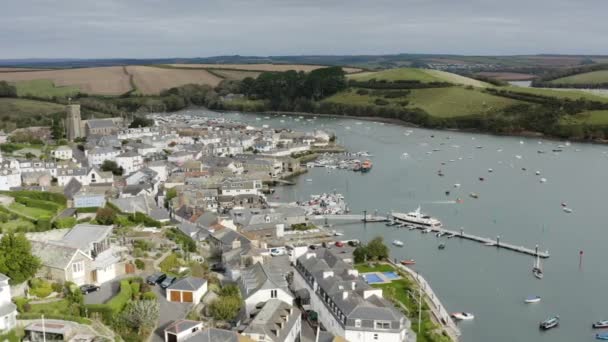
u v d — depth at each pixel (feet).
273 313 528.63
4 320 449.89
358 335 543.80
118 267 611.88
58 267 548.31
